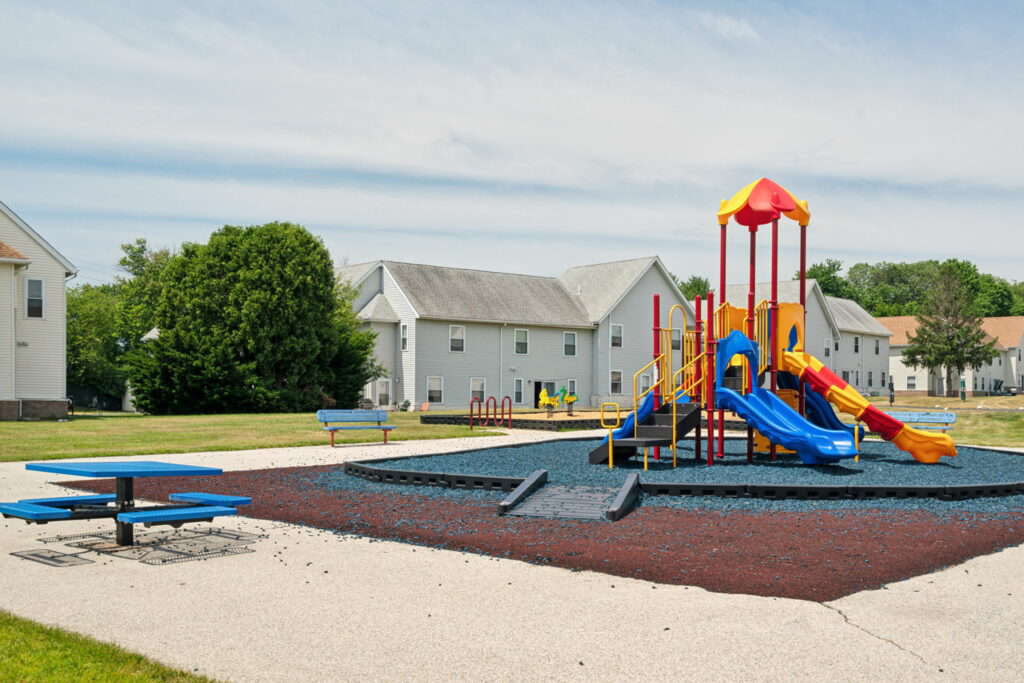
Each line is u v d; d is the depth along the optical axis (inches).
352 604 271.1
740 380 682.8
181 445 874.1
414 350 1963.6
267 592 286.4
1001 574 309.7
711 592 283.6
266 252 1763.0
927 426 1009.5
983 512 444.1
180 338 1659.7
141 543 372.5
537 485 501.4
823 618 252.7
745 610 261.4
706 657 219.1
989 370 3558.1
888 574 305.0
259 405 1680.6
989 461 700.7
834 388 660.1
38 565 328.2
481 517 430.3
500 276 2239.2
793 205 661.9
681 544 358.0
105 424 1181.1
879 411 652.7
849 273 5634.8
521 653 222.8
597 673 207.8
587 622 250.4
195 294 1716.3
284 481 577.3
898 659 217.5
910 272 5378.9
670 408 652.7
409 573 314.2
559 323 2165.4
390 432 1082.1
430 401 1980.8
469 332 2043.6
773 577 300.2
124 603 271.7
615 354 2276.1
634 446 614.5
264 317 1724.9
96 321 2509.8
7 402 1344.7
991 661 216.4
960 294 2987.2
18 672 204.1
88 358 2416.3
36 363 1419.8
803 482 538.6
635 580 301.1
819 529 390.6
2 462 705.0
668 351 667.4
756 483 520.4
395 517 429.4
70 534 392.2
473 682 201.8
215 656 220.1
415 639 235.0
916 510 447.8
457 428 1187.3
